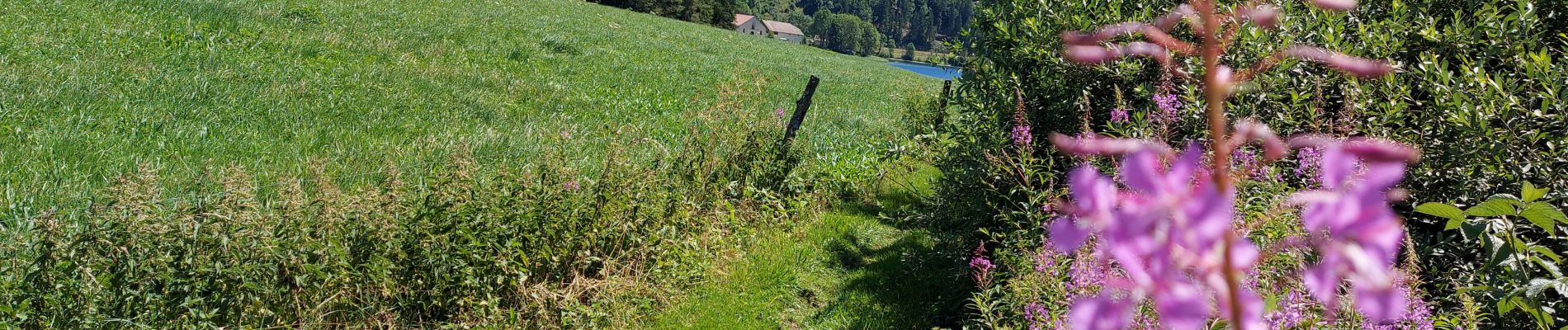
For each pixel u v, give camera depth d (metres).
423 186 5.71
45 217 3.42
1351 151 0.61
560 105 10.77
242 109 7.87
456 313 4.36
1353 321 2.38
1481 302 3.23
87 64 8.54
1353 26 4.82
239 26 11.95
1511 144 3.63
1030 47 5.46
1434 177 3.93
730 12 76.12
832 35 129.75
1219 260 0.60
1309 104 4.30
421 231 4.19
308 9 14.41
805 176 7.61
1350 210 0.58
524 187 4.70
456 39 15.11
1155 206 0.60
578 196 4.98
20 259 3.62
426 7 19.58
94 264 3.37
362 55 11.77
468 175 4.52
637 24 29.22
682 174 6.16
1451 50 4.40
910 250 6.34
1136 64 4.98
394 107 8.98
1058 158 5.38
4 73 7.52
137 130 6.73
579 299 4.88
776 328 5.08
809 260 6.16
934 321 5.20
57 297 3.32
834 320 5.22
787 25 136.38
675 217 5.38
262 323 3.69
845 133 11.49
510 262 4.47
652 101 12.50
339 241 3.92
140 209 3.49
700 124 9.80
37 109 6.85
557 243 4.74
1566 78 3.58
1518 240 2.53
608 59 16.64
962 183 5.66
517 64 13.77
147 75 8.49
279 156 6.56
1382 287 0.57
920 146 7.60
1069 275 3.56
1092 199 0.61
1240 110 4.27
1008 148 5.44
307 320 3.82
